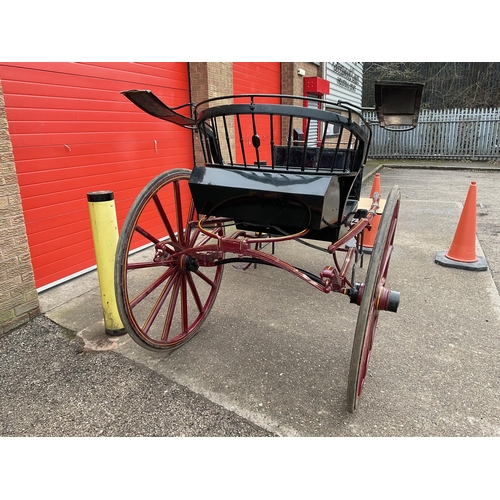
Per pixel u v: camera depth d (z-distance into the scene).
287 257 4.78
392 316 3.32
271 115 2.06
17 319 3.12
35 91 3.46
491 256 4.73
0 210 2.91
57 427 2.18
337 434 2.11
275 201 2.12
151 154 4.81
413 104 2.63
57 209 3.77
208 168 2.27
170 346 2.72
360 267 4.39
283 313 3.39
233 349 2.86
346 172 2.31
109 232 2.81
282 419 2.21
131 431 2.15
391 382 2.50
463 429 2.13
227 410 2.28
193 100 5.37
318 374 2.58
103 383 2.52
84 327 3.14
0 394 2.42
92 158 4.05
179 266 2.70
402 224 6.23
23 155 3.43
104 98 4.11
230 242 2.34
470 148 15.39
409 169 13.92
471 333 3.06
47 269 3.75
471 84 20.20
